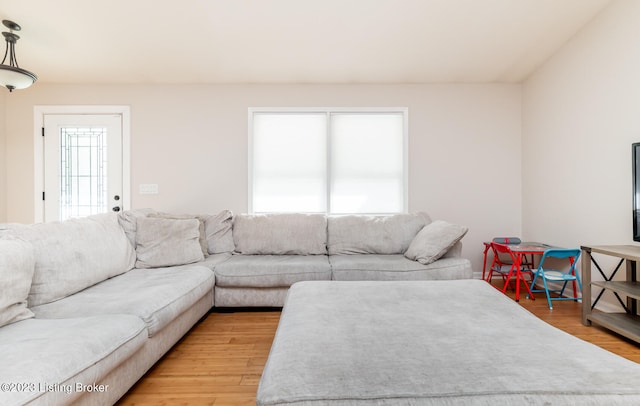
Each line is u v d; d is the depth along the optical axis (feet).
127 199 11.98
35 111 11.84
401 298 5.12
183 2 8.41
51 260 5.65
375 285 5.85
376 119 12.28
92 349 3.87
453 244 8.66
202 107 12.07
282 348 3.45
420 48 10.24
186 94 12.06
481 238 12.18
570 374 2.84
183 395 5.07
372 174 12.30
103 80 11.73
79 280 6.00
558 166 10.35
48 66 10.85
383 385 2.71
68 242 6.12
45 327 4.31
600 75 8.81
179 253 8.44
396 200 12.31
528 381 2.74
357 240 10.19
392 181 12.31
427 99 12.16
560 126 10.25
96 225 7.25
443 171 12.20
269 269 8.58
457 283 5.96
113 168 12.00
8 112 11.82
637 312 7.75
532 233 11.63
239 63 10.91
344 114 12.26
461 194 12.20
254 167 12.27
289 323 4.17
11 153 11.84
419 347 3.38
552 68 10.59
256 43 9.96
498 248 10.28
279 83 12.09
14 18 8.71
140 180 12.01
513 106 12.21
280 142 12.26
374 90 12.15
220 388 5.26
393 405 2.55
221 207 12.16
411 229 10.19
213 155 12.11
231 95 12.10
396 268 8.50
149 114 12.00
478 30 9.46
